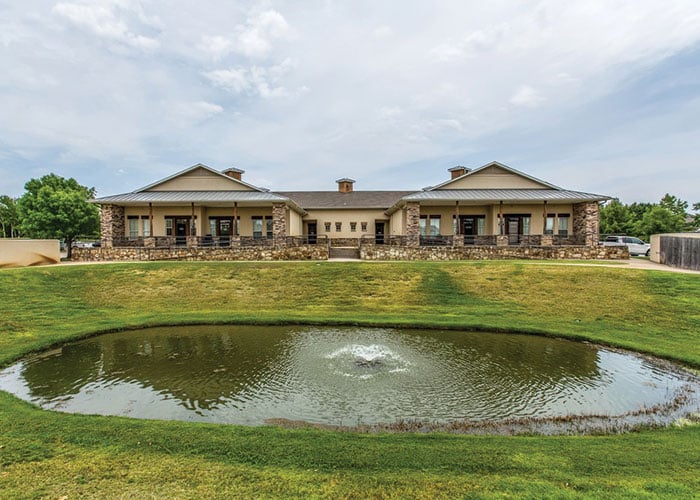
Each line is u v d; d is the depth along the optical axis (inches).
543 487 139.4
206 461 157.8
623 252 828.6
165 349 346.0
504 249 850.1
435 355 331.3
